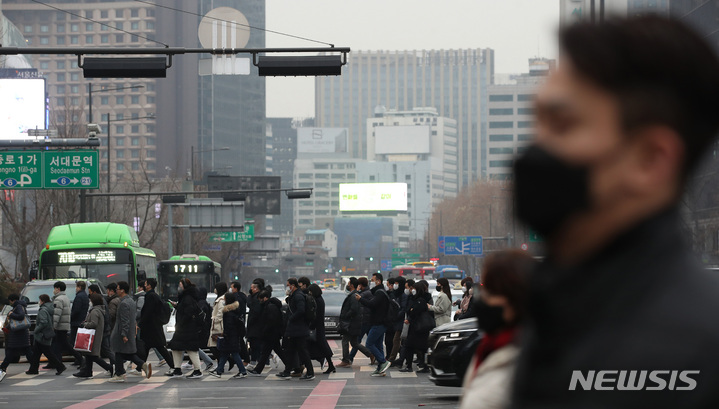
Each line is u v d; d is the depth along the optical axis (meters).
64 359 88.50
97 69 50.69
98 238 101.88
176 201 137.50
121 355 62.88
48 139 103.94
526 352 3.79
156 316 65.44
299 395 51.75
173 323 82.00
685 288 3.50
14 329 67.81
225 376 65.81
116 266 101.06
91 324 65.25
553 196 3.58
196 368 64.12
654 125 3.50
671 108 3.47
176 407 46.75
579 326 3.58
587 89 3.53
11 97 179.88
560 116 3.57
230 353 64.00
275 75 51.47
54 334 70.31
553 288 3.66
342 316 70.50
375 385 56.81
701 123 3.51
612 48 3.48
